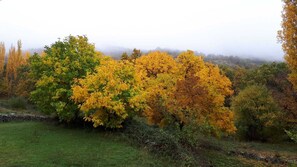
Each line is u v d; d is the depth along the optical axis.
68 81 22.55
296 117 30.52
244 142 33.75
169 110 23.42
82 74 22.98
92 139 19.69
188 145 21.47
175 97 23.80
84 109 19.48
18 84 55.03
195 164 17.86
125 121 21.88
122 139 19.50
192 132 21.30
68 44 23.98
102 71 20.19
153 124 27.25
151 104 24.91
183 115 22.22
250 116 35.78
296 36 23.27
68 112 21.86
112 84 19.67
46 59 23.41
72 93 21.52
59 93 21.91
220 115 26.67
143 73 27.36
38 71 24.00
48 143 18.72
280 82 41.97
